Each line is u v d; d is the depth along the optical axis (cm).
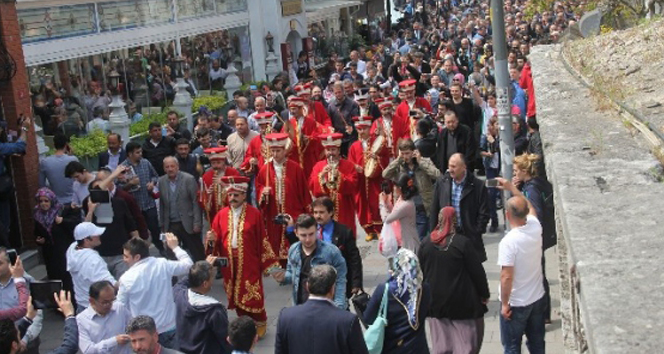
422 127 1579
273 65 3250
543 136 820
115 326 929
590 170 656
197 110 2608
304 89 1806
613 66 1073
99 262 1130
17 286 983
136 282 990
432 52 3816
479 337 972
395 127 1684
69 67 2105
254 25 3225
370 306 856
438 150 1590
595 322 403
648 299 419
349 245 1066
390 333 848
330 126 1789
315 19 3747
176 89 2547
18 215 1614
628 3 1786
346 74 2744
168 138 1692
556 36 3020
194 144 1797
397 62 2798
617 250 484
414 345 845
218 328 914
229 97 2947
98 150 1955
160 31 2577
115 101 2102
